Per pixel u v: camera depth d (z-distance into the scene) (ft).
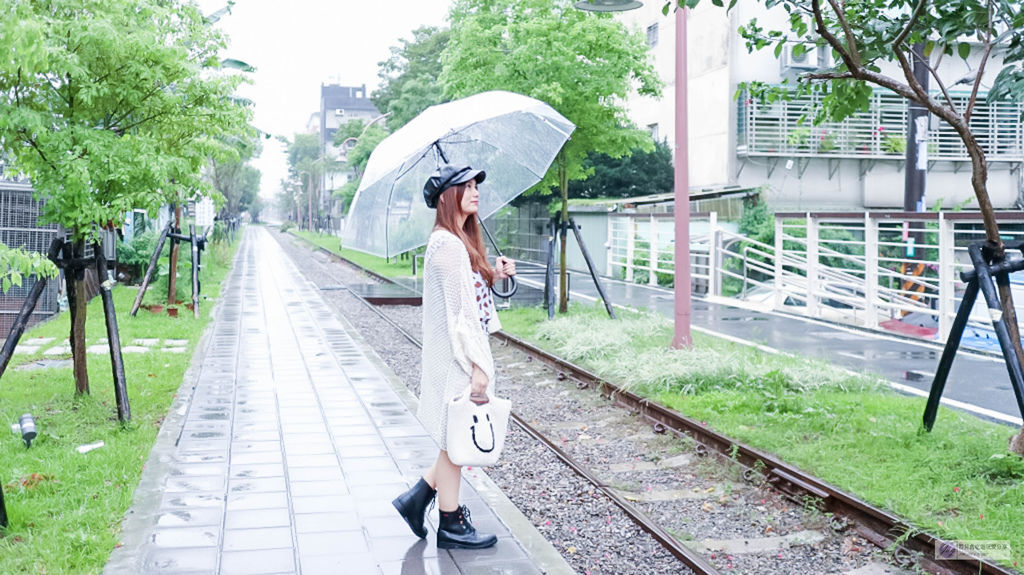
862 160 96.27
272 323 55.42
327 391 32.71
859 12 24.22
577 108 52.47
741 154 93.86
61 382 32.07
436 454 23.47
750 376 31.19
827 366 32.78
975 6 21.53
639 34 54.13
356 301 71.92
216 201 33.50
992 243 21.39
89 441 24.08
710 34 97.60
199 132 31.65
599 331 43.27
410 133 19.38
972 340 42.14
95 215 25.29
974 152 21.30
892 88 21.61
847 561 16.70
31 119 23.93
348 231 20.54
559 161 53.36
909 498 18.24
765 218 77.97
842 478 19.84
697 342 40.19
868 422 25.16
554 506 20.30
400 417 28.19
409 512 16.69
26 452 22.54
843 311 57.41
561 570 15.42
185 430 25.98
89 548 15.85
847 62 21.65
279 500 19.31
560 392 33.99
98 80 26.73
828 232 73.15
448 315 14.97
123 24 27.25
